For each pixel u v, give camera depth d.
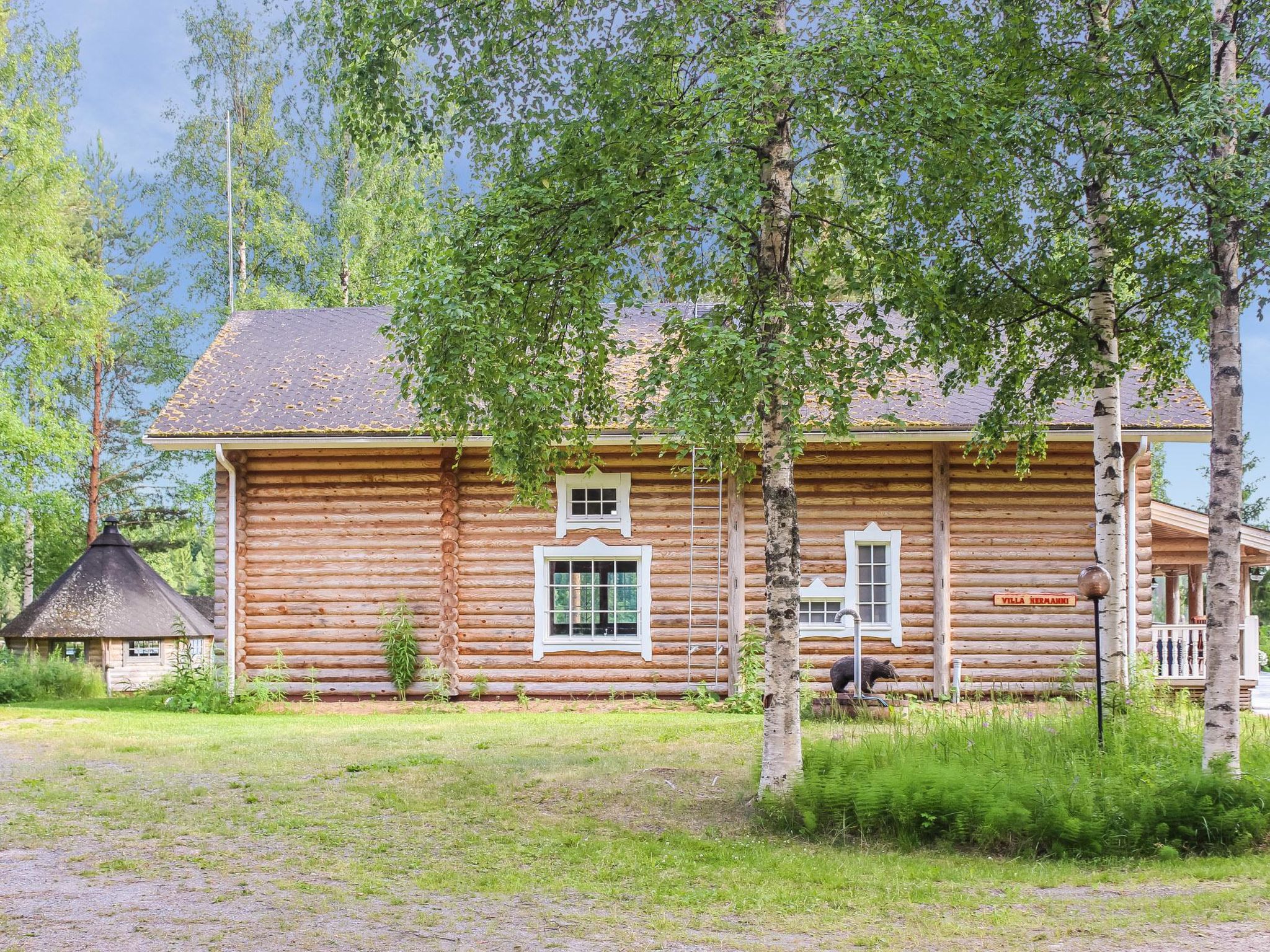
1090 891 7.05
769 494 9.44
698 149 8.57
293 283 32.12
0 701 19.83
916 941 6.02
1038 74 11.20
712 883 7.29
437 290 8.71
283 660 17.02
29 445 24.92
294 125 30.14
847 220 9.86
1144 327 11.86
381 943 5.86
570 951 5.79
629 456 17.06
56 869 7.45
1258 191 8.70
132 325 34.34
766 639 9.43
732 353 8.52
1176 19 10.06
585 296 9.40
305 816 9.13
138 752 12.07
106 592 24.25
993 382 12.06
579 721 14.37
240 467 17.20
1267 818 8.16
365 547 17.09
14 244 24.80
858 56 8.36
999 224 10.91
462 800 9.76
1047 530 16.78
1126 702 11.45
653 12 9.45
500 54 9.77
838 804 8.70
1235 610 8.93
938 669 16.55
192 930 6.03
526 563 17.05
